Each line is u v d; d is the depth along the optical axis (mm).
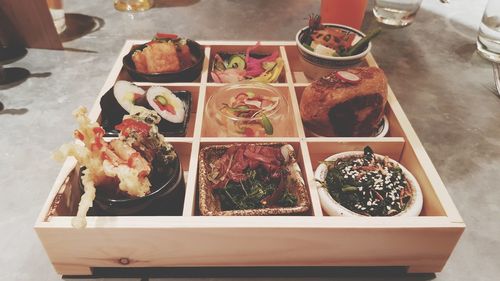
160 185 265
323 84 337
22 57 483
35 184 322
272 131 331
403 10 584
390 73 486
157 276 262
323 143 323
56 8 518
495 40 502
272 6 634
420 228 241
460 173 349
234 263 260
